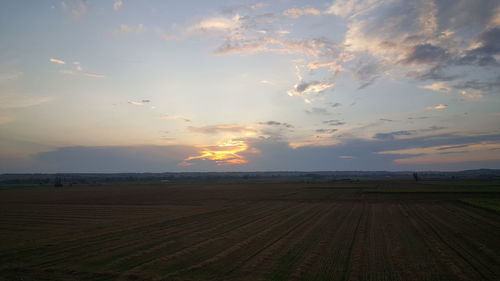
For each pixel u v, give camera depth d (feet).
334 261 56.24
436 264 54.08
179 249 68.03
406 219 109.91
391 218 112.88
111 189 369.71
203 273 50.80
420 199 191.72
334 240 74.74
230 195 252.83
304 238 77.66
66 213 142.61
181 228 96.84
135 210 153.58
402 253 61.57
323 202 182.80
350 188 324.39
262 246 69.41
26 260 60.13
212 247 69.46
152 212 144.56
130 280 48.34
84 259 60.49
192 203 189.06
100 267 55.11
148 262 57.88
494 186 308.81
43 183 648.79
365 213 128.67
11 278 49.65
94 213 142.20
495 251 62.69
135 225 104.78
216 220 114.01
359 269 51.39
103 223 111.04
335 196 225.97
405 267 52.37
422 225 96.43
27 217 129.49
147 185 489.67
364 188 318.65
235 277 48.49
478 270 50.62
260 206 165.48
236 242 74.38
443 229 89.04
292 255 60.85
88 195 266.16
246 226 98.84
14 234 90.07
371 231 86.48
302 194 252.62
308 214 128.06
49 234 89.56
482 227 92.32
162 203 190.80
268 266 53.88
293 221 108.27
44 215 135.74
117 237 82.94
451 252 62.23
